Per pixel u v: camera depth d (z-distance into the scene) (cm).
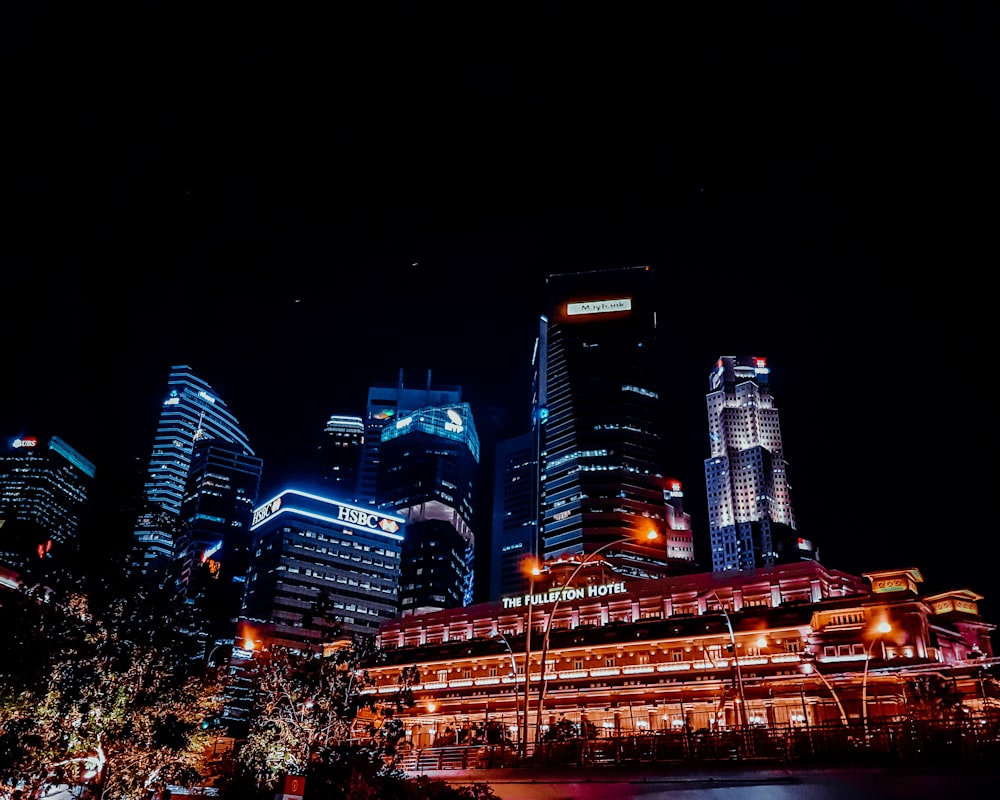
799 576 8562
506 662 9069
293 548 19925
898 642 6975
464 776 3878
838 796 2673
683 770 3189
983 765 2486
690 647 8012
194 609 3147
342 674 3572
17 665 2505
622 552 18975
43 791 2858
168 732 2791
